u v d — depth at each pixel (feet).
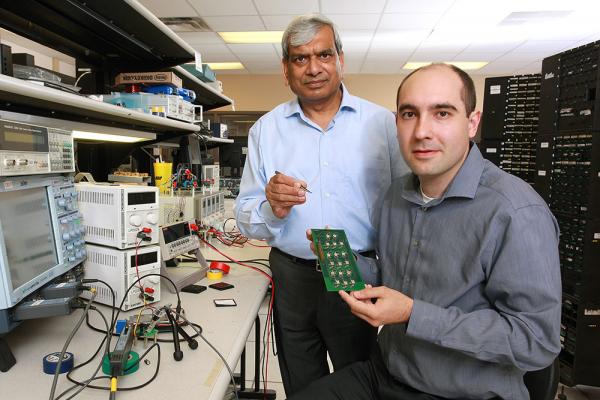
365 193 4.51
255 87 25.38
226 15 15.05
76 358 2.93
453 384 3.07
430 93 2.91
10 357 2.81
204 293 4.43
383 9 14.33
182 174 8.26
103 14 4.95
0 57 3.37
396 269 3.62
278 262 4.69
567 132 6.82
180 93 6.93
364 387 3.73
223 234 7.73
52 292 3.12
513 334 2.69
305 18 4.16
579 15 14.70
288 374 4.84
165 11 14.61
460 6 13.96
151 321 3.41
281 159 4.65
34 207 3.24
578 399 7.07
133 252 3.80
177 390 2.58
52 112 4.74
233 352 3.10
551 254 2.81
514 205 2.84
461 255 3.04
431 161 2.99
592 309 6.59
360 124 4.57
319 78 4.22
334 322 4.51
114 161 7.48
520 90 8.87
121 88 6.54
